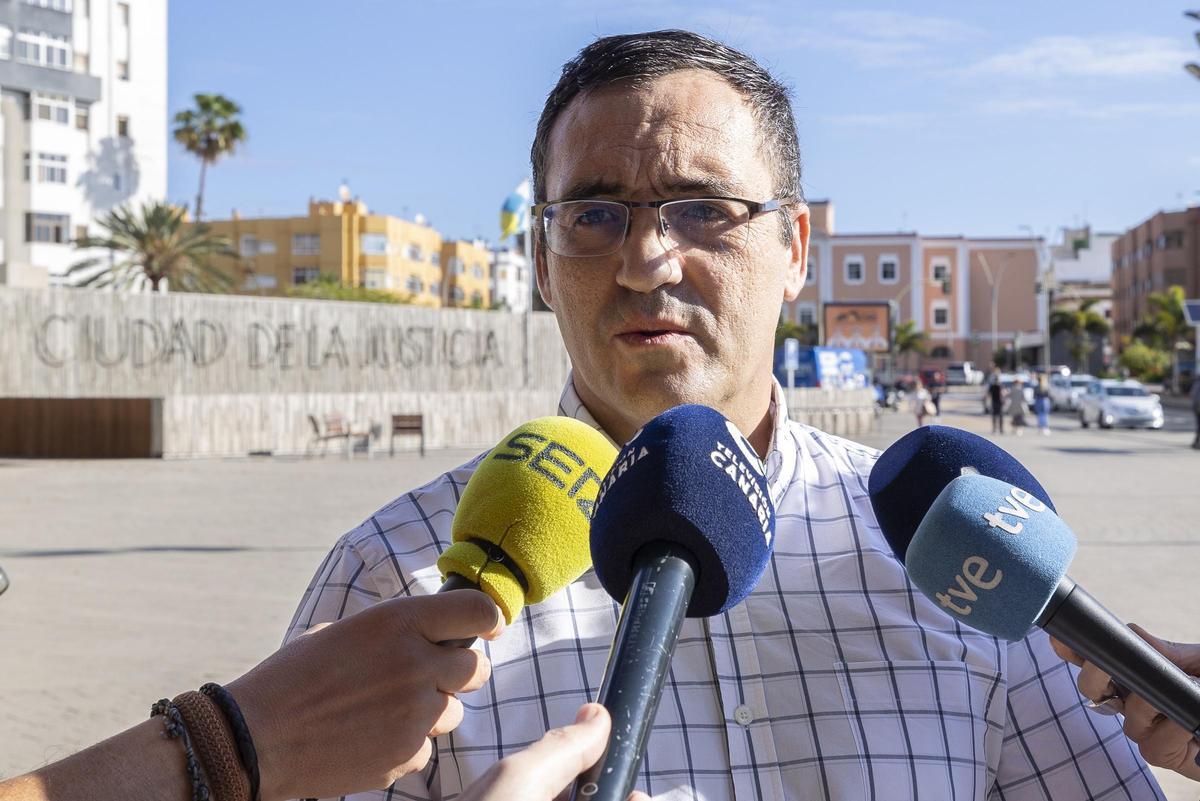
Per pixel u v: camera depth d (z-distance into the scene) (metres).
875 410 31.86
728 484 1.06
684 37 1.58
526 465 1.19
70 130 57.97
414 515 1.58
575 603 1.52
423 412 25.88
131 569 9.38
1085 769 1.62
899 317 80.56
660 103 1.50
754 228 1.52
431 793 1.44
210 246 49.22
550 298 1.70
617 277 1.48
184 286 49.28
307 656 1.00
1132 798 1.62
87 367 23.28
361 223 82.69
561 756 0.79
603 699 0.85
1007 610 1.17
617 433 1.66
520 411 27.50
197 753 0.93
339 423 23.50
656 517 1.01
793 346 29.59
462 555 1.13
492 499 1.17
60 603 7.98
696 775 1.45
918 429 1.50
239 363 24.75
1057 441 28.81
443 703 1.04
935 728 1.53
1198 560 9.79
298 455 23.38
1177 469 19.73
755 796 1.45
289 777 0.97
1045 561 1.15
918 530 1.25
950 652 1.59
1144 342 75.19
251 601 8.10
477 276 99.31
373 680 1.00
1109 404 35.28
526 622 1.51
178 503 14.40
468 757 1.43
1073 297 104.25
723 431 1.13
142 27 60.78
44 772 0.89
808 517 1.67
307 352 25.58
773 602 1.58
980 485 1.22
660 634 0.91
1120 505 14.10
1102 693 1.40
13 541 10.99
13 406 23.00
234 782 0.93
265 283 83.38
